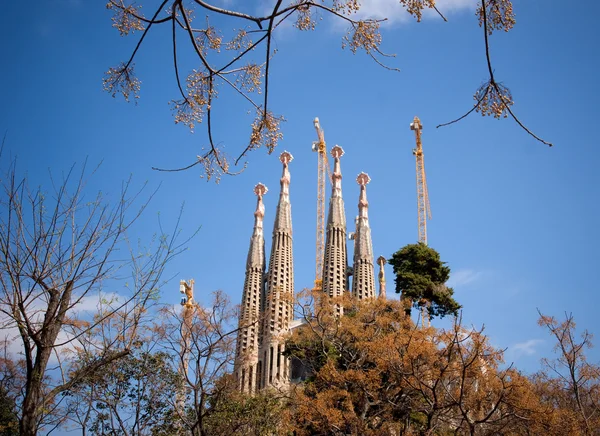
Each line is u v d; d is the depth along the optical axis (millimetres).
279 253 140000
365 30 16578
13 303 19500
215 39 17531
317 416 44000
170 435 31641
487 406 39156
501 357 38125
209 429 36094
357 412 47031
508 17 14664
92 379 27969
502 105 14148
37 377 19312
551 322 43844
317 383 48000
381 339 45094
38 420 23109
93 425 30312
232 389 39062
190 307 34938
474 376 38594
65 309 19984
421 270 68312
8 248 19484
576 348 43125
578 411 42344
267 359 119625
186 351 33375
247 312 133000
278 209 145750
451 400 37844
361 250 134625
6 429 28453
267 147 17734
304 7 16812
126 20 17141
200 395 33156
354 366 48875
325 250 136500
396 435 45219
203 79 17266
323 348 49219
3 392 28656
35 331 20062
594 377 43906
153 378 31844
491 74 14141
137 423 31078
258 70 17531
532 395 38906
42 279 19859
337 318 52375
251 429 39062
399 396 43375
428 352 39781
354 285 131750
